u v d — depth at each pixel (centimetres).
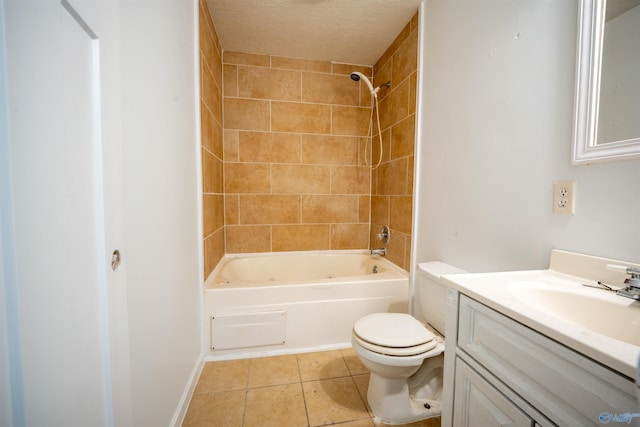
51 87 41
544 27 87
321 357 159
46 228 41
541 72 89
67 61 45
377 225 231
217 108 194
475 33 118
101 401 55
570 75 80
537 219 91
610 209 71
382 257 219
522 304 60
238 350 159
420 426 112
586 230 76
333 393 130
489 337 66
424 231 160
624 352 41
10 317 35
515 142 99
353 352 164
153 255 88
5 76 34
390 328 116
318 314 167
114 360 58
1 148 34
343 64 232
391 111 202
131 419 66
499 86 105
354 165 241
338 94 233
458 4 128
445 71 139
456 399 78
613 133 70
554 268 84
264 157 225
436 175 148
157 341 91
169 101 103
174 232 108
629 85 67
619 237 69
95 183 53
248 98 218
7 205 35
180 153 116
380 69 223
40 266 39
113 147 58
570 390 47
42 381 39
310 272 232
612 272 69
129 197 73
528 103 93
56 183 43
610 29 71
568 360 47
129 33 74
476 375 70
